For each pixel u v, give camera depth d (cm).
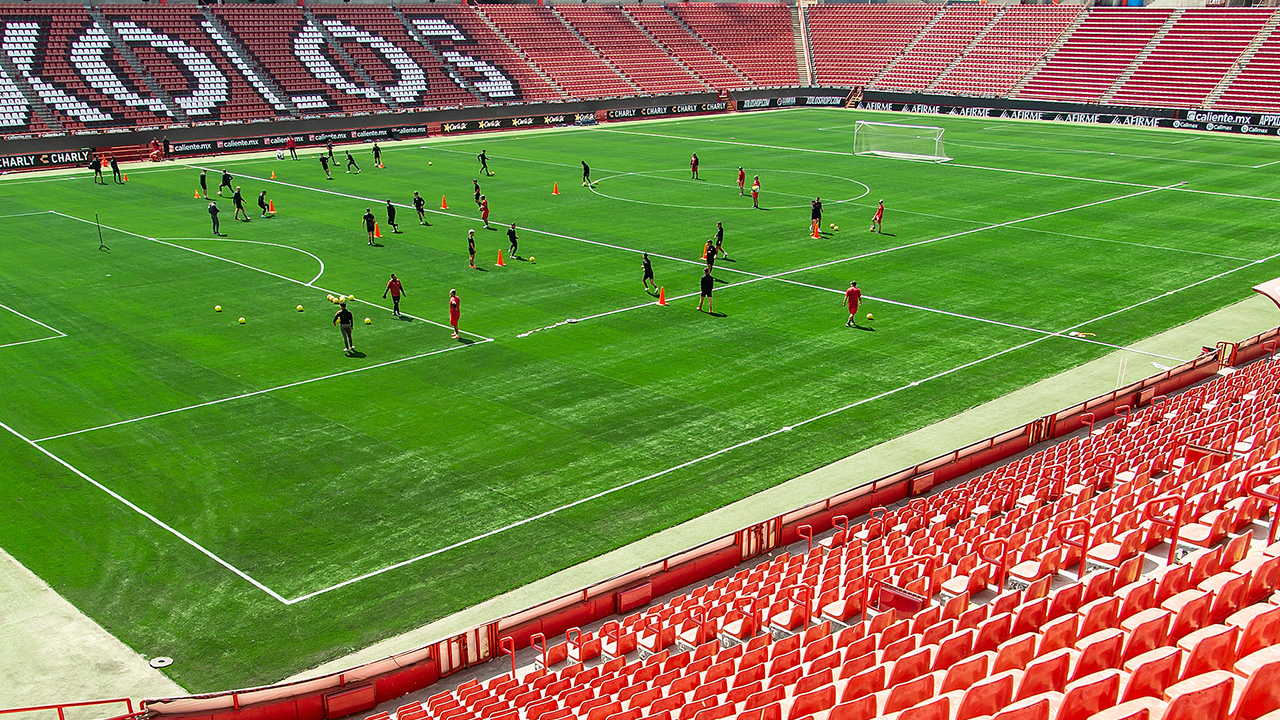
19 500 2541
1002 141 8744
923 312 4041
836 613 1834
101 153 7556
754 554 2295
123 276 4516
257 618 2089
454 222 5638
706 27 12350
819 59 12419
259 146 8256
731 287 4369
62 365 3447
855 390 3256
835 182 6862
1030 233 5350
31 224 5519
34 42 8331
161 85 8550
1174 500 1947
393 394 3209
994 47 11425
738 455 2803
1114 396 3050
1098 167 7381
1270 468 2072
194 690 1870
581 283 4428
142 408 3098
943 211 5903
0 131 7544
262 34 9481
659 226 5534
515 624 1956
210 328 3831
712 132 9506
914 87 11556
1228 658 1240
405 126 9069
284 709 1733
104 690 1867
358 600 2152
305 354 3562
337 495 2581
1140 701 1104
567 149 8425
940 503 2391
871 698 1248
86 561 2281
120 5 8944
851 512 2447
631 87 11000
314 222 5622
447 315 3997
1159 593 1533
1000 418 3036
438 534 2405
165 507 2516
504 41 10856
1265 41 9881
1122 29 10762
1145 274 4584
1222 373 3419
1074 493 2289
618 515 2489
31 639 2009
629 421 3019
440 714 1593
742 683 1538
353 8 10206
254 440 2883
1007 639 1481
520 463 2755
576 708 1570
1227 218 5681
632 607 2108
